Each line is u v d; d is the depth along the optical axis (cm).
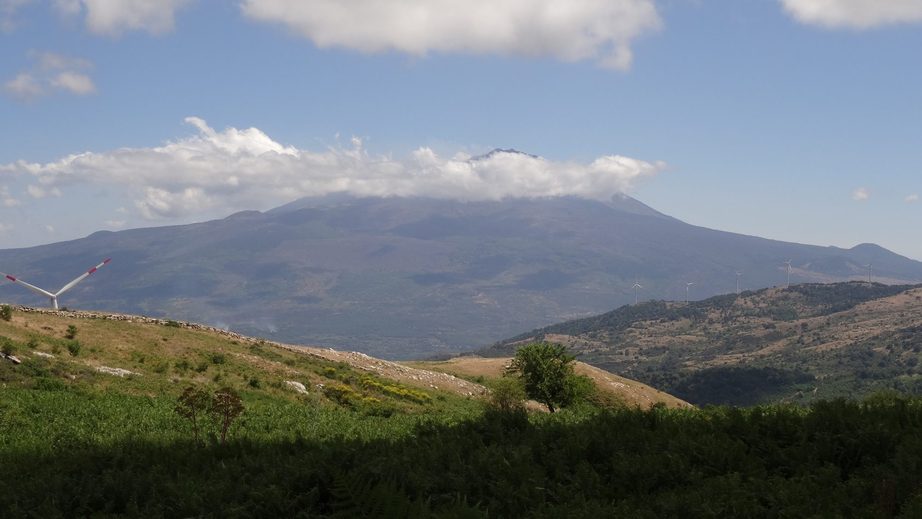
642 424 1638
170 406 3572
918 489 1005
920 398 2066
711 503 1006
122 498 1227
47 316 5150
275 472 1239
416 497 1109
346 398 4862
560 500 1095
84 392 3612
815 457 1268
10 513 1153
